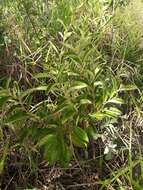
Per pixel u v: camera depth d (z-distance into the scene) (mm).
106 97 1698
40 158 1787
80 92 1850
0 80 2041
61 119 1618
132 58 2328
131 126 1903
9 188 1737
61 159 1536
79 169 1786
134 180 1729
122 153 1824
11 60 2084
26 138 1674
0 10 2342
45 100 1858
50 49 2121
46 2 2436
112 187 1669
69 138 1645
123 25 2477
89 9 2492
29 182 1741
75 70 1875
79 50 1982
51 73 1845
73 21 2289
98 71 1798
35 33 2246
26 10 2312
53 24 2312
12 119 1591
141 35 2443
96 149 1875
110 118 1886
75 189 1754
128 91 2121
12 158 1766
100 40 2314
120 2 2727
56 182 1761
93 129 1725
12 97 1616
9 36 2197
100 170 1792
